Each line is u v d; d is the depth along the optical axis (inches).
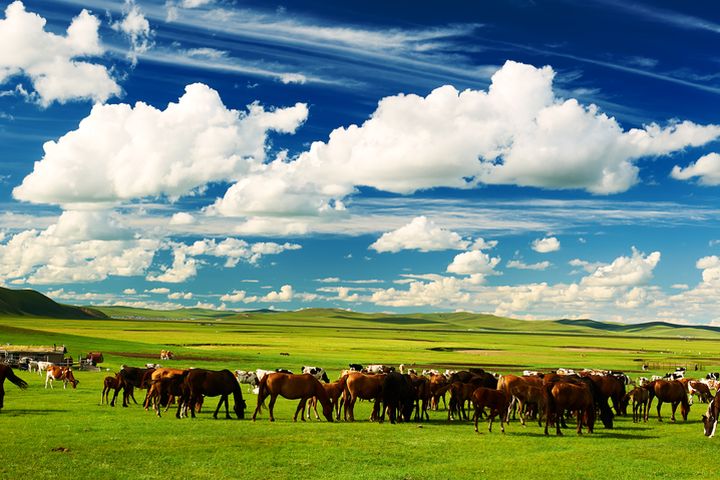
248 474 834.2
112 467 849.5
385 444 1052.5
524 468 897.5
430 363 4419.3
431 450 1017.5
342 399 1412.4
